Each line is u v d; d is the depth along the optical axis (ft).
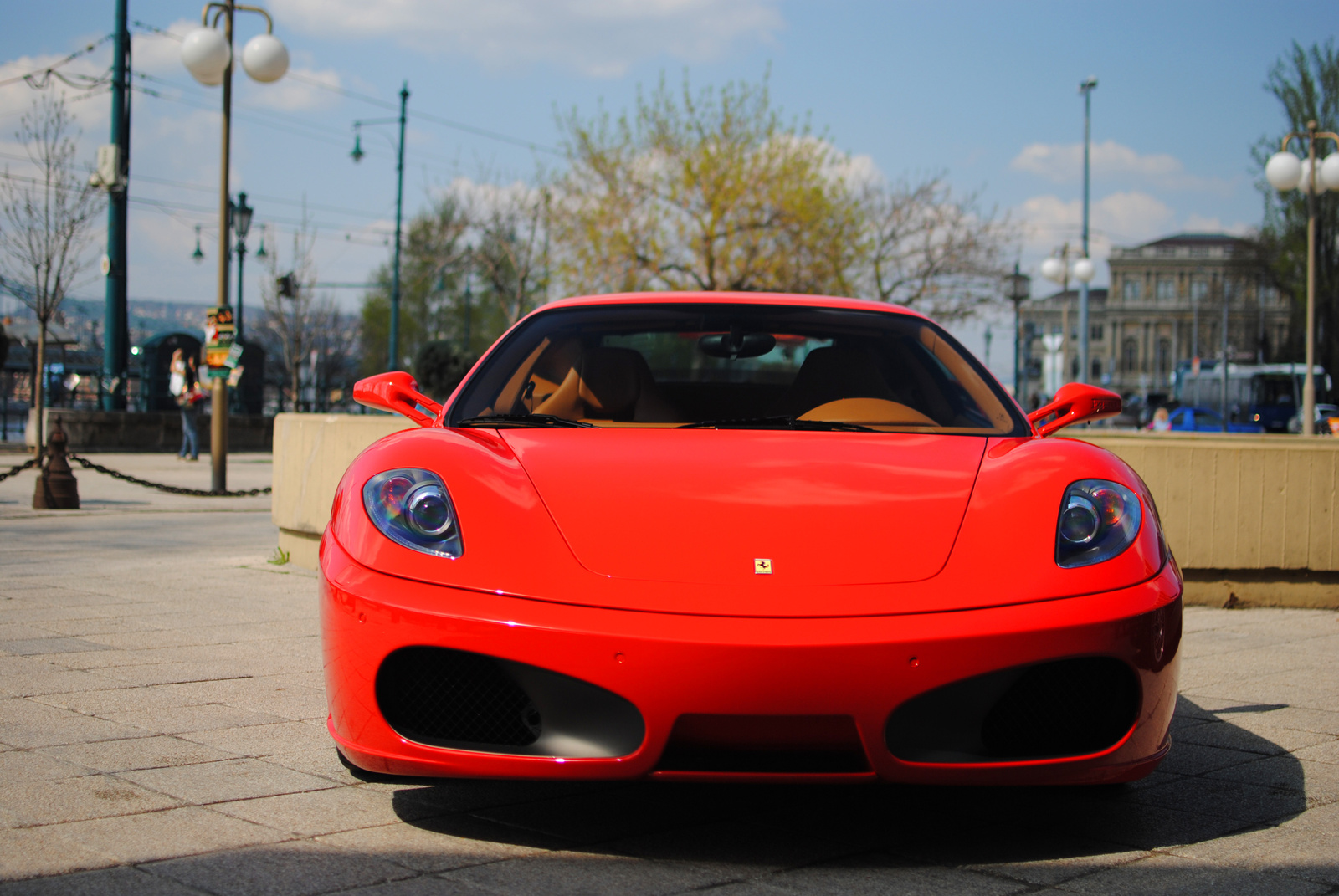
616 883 7.18
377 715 7.66
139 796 8.73
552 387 11.37
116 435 68.64
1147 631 7.59
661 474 8.47
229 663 13.62
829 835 8.25
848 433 9.78
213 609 17.46
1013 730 7.57
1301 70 148.15
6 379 83.66
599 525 7.82
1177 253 368.89
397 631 7.52
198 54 39.06
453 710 7.70
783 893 7.06
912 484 8.42
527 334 11.96
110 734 10.52
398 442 9.00
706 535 7.72
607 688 7.11
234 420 76.84
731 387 12.47
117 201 67.56
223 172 40.78
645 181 88.74
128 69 65.51
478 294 179.32
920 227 97.19
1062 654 7.31
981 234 97.40
